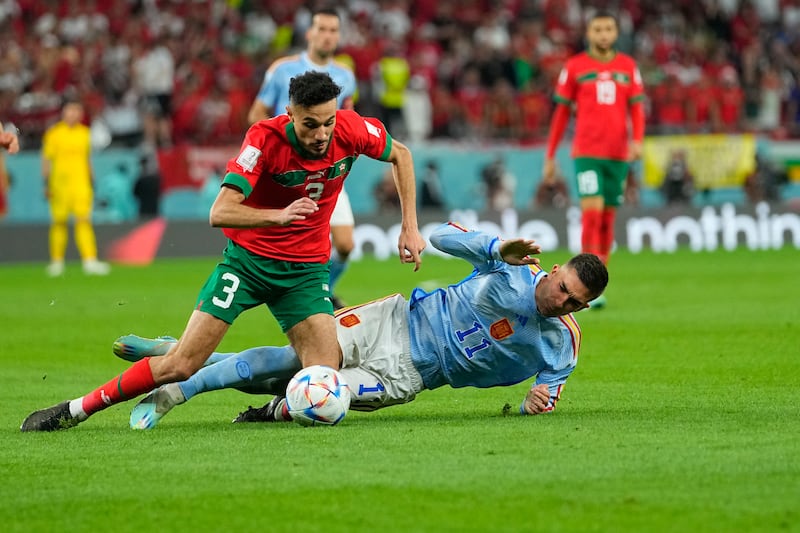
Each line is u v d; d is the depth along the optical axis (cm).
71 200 6662
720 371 2933
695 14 10444
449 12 9988
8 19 9162
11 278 6372
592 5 10206
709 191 8538
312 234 2233
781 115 9806
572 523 1477
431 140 8525
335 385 2183
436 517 1515
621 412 2322
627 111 4553
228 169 2125
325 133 2105
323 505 1579
